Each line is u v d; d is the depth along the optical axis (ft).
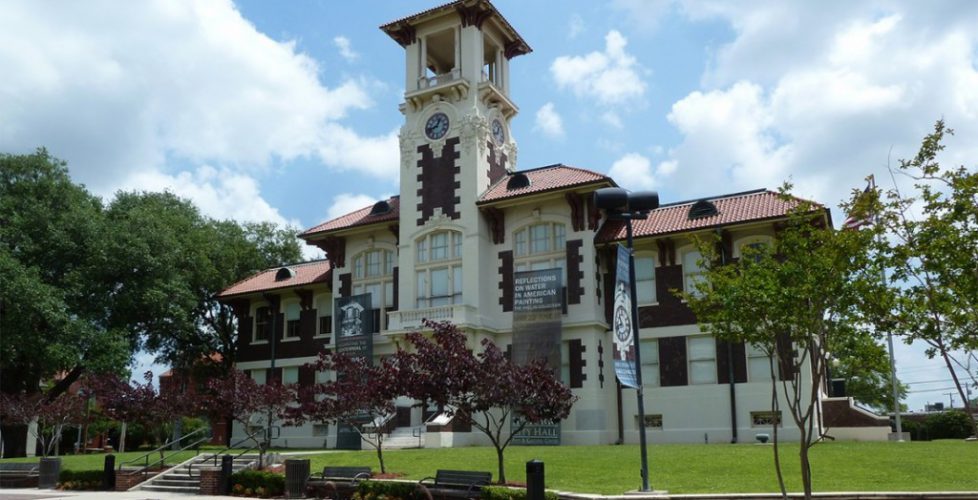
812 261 50.08
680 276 123.03
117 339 139.95
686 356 120.88
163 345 172.04
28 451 198.80
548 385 73.77
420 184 140.97
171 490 93.81
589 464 80.79
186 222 173.06
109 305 146.72
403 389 76.43
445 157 139.64
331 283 154.10
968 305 46.14
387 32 149.18
